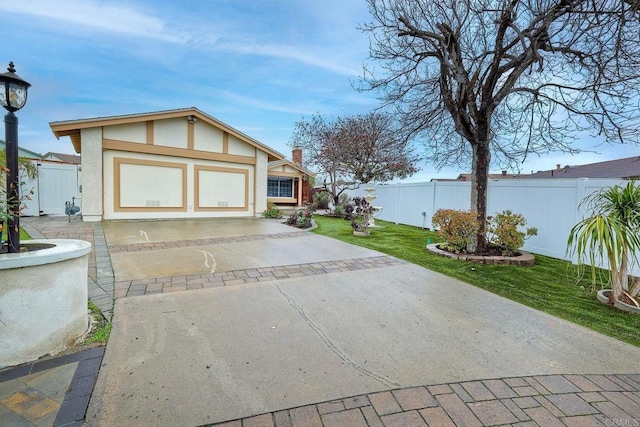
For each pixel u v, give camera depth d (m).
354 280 4.64
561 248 6.36
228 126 12.16
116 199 10.31
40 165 11.05
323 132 17.88
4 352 2.29
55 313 2.50
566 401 2.09
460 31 5.99
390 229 10.62
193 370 2.31
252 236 8.16
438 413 1.94
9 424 1.76
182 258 5.59
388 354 2.62
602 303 3.97
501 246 6.45
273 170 20.17
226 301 3.66
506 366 2.49
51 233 7.46
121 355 2.48
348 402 2.02
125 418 1.83
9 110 2.68
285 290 4.11
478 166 6.43
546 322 3.36
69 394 2.02
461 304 3.81
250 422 1.83
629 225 3.88
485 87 6.18
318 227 10.56
